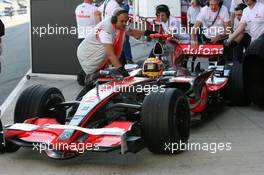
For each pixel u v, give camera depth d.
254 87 7.33
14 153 5.49
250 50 6.99
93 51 6.25
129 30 6.84
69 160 5.21
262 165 4.93
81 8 9.81
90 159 5.23
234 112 7.38
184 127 5.36
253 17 7.93
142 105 5.07
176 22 8.25
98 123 5.23
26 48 17.41
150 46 16.39
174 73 6.24
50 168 4.98
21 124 5.18
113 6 9.45
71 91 9.41
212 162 5.04
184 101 5.33
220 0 8.57
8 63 14.10
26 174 4.83
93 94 5.43
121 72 5.75
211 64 7.80
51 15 10.98
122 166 4.98
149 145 5.13
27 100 5.61
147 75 5.97
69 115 5.70
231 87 7.54
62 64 11.03
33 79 11.12
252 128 6.41
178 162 5.06
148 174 4.73
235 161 5.07
